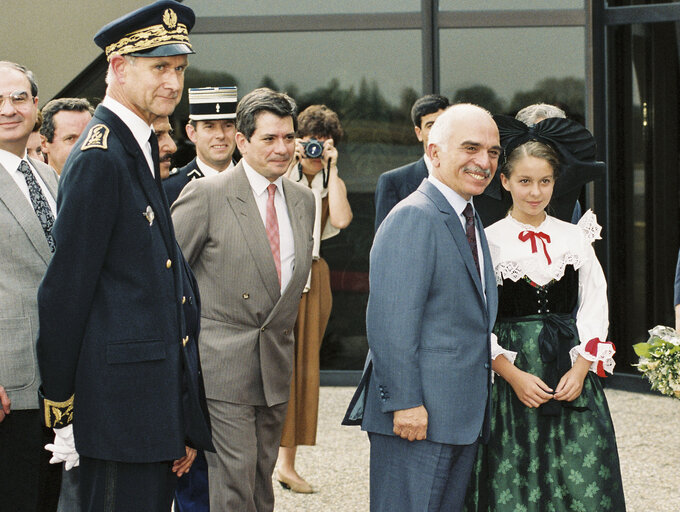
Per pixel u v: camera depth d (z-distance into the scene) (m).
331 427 6.05
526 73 6.79
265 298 3.59
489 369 3.09
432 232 2.98
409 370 2.93
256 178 3.67
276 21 6.90
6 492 3.12
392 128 6.93
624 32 6.76
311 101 6.94
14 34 6.61
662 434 5.72
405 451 3.04
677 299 3.70
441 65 6.84
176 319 2.73
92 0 6.57
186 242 3.57
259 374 3.59
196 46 6.93
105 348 2.61
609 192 6.88
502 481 3.35
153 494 2.72
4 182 3.12
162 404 2.67
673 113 6.68
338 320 7.06
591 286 3.44
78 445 2.64
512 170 3.35
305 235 3.72
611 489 3.34
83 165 2.55
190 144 6.95
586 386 3.39
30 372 3.08
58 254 2.53
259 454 3.72
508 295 3.39
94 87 6.76
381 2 6.87
